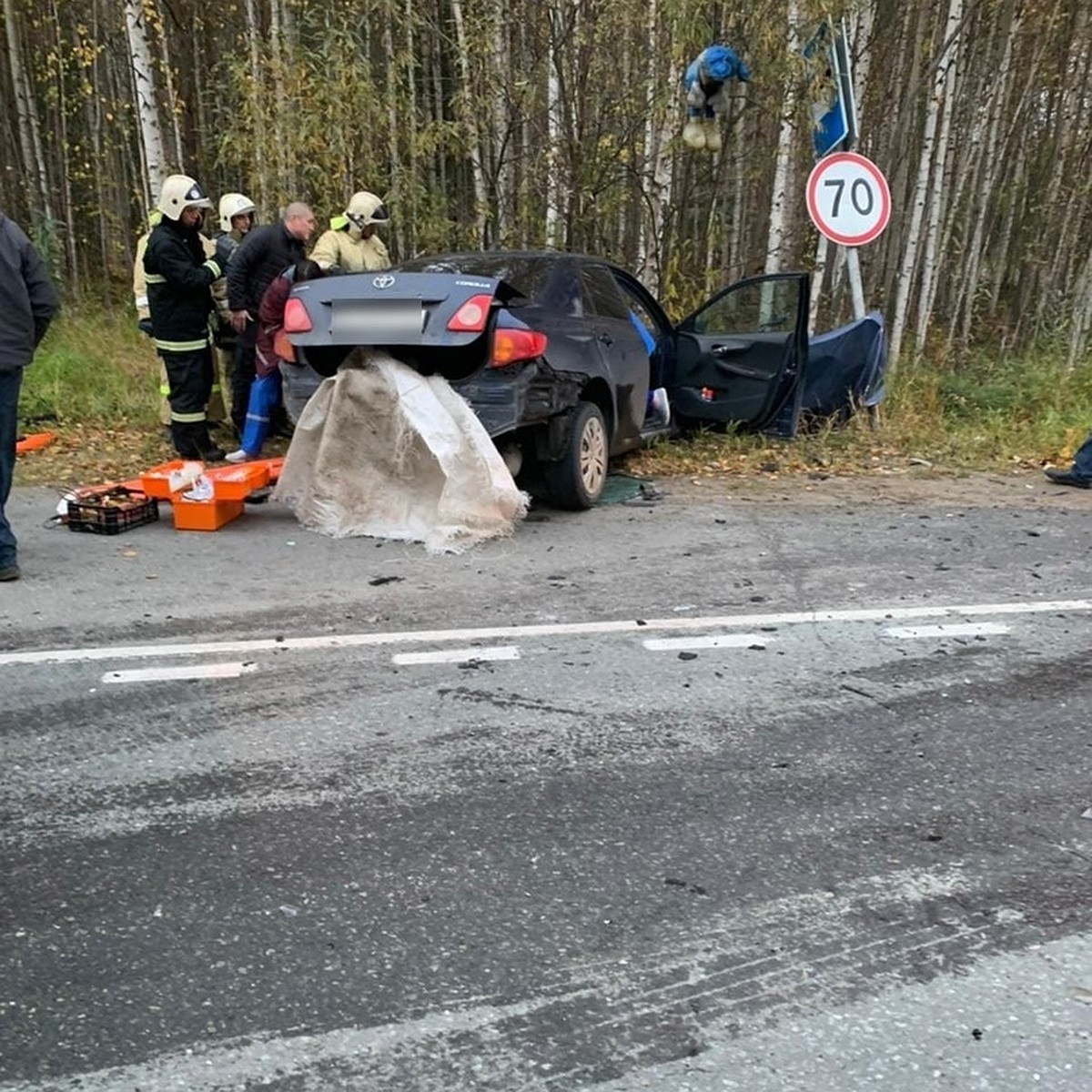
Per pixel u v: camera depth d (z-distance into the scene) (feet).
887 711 13.12
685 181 37.96
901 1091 7.20
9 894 9.36
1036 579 18.38
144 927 8.92
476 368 20.08
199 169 54.90
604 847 10.13
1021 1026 7.82
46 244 50.98
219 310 27.89
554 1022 7.86
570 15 33.04
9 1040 7.64
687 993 8.17
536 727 12.58
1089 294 48.24
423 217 39.58
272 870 9.73
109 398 33.32
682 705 13.21
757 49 32.48
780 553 19.75
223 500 20.93
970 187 57.16
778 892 9.46
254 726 12.57
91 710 12.98
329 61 35.86
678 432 29.78
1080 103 55.57
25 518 21.86
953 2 39.93
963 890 9.50
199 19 53.21
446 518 19.61
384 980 8.29
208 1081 7.26
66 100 55.42
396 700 13.30
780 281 28.45
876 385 31.14
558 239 36.88
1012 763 11.82
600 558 19.30
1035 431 32.19
